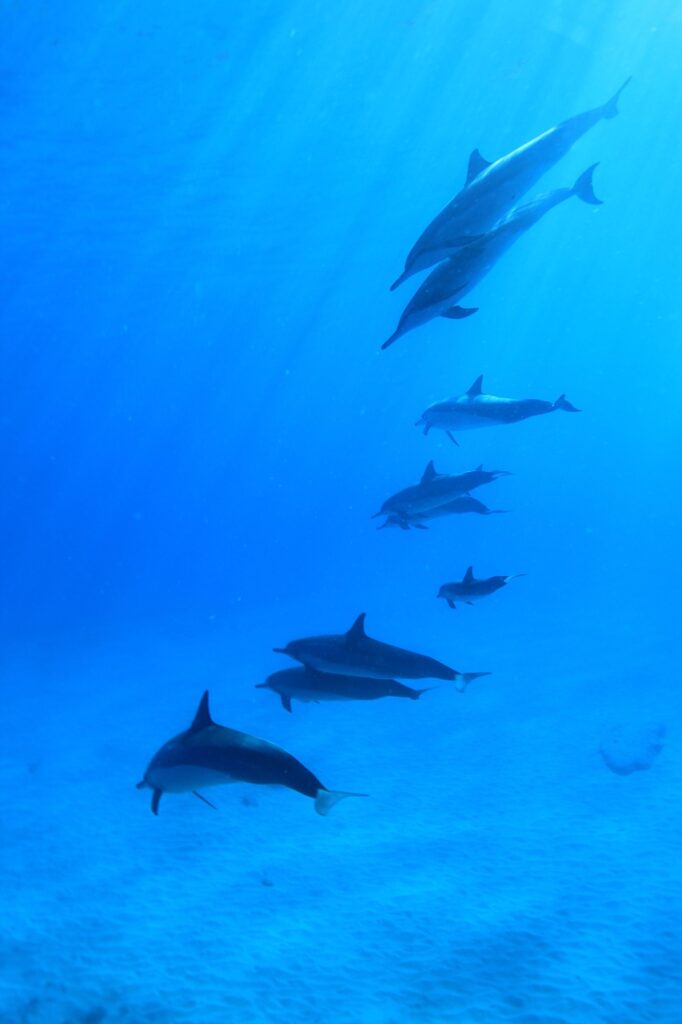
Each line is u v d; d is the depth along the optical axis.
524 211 3.54
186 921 7.71
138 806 11.59
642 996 5.78
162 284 36.25
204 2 15.41
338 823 10.15
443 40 18.39
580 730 13.21
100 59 16.98
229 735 3.69
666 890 7.34
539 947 6.61
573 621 26.08
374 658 4.80
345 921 7.42
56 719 19.22
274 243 32.66
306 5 16.02
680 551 54.00
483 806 10.20
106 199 25.16
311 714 16.78
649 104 24.56
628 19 18.73
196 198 26.22
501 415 5.74
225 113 20.45
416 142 24.28
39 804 12.20
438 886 7.98
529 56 19.91
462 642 24.27
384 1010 5.91
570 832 9.02
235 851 9.52
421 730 14.59
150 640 36.12
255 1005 6.11
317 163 24.77
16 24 15.30
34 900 8.54
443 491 6.27
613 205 35.16
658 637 20.84
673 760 11.01
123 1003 6.24
